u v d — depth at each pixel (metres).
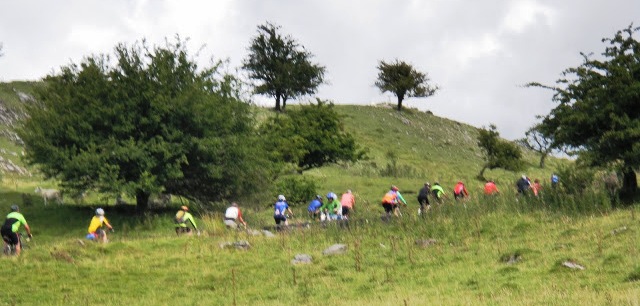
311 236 29.69
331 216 35.50
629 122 33.72
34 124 38.50
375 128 92.69
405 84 105.25
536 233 26.75
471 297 18.05
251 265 24.31
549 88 36.97
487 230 28.12
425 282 21.05
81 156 37.25
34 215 38.31
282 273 23.14
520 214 30.33
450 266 22.78
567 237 25.27
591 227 26.33
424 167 77.50
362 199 49.69
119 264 24.23
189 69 41.91
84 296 20.59
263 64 93.75
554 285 18.56
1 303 19.75
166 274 23.19
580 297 16.72
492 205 32.28
